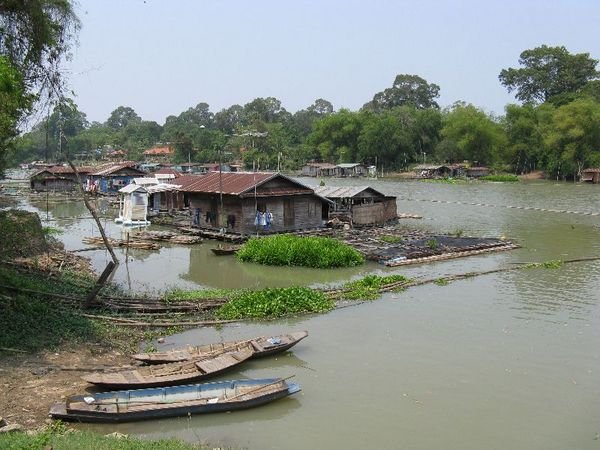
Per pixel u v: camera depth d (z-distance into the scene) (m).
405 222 53.69
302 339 20.56
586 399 16.14
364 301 26.28
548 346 20.22
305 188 44.12
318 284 29.69
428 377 17.59
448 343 20.55
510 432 14.34
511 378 17.53
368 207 47.69
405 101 180.12
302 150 146.25
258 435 14.02
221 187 41.69
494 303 25.80
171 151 137.12
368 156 138.88
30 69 21.80
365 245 39.03
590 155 109.38
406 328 22.28
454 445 13.72
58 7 22.05
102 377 15.84
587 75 142.00
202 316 23.64
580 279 30.28
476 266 34.03
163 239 42.16
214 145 130.38
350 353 19.62
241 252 35.66
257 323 23.06
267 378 17.20
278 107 190.38
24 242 28.61
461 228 49.78
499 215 59.22
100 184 76.44
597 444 13.81
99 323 21.14
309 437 13.98
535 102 139.88
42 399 14.96
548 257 36.69
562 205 68.50
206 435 13.95
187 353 18.30
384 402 15.91
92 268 32.19
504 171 125.00
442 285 29.30
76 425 13.90
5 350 17.41
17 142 21.70
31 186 79.50
